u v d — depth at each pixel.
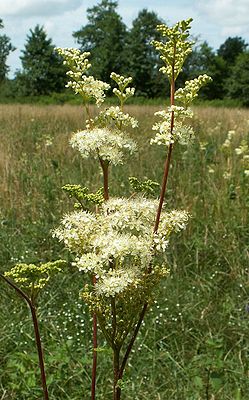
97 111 18.52
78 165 10.29
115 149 2.72
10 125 17.53
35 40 69.25
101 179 9.03
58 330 5.44
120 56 64.56
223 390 4.50
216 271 6.39
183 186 8.23
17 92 69.88
